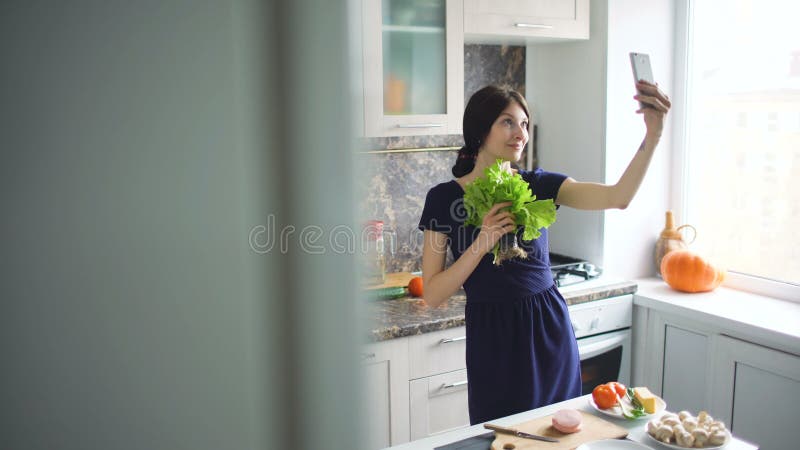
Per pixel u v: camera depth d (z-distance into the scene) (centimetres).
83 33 14
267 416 15
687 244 303
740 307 253
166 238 14
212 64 14
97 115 14
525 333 175
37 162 14
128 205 14
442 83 250
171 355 14
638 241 302
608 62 278
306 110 15
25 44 14
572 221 308
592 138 289
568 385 182
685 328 259
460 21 249
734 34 274
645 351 279
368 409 16
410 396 230
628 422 147
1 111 14
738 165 278
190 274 14
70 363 14
